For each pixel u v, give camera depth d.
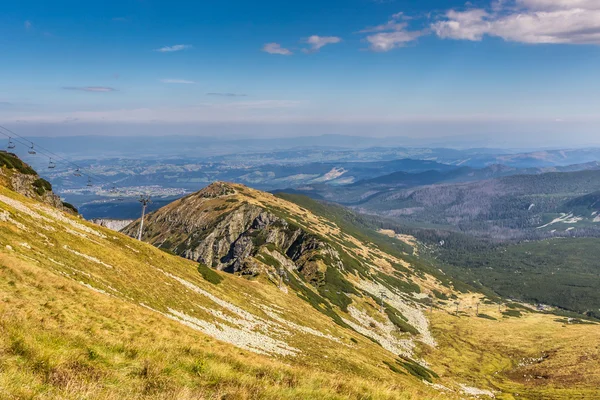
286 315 103.56
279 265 188.12
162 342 26.02
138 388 16.56
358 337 134.38
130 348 21.88
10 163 110.94
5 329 19.02
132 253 80.25
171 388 17.02
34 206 73.06
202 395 16.47
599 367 181.62
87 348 20.38
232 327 67.12
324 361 70.81
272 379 21.36
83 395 14.30
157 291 62.94
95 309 33.12
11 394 13.01
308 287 196.25
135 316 36.41
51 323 23.34
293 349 71.06
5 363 15.34
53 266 45.81
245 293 105.56
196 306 67.62
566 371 179.50
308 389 19.84
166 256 93.12
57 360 17.22
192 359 22.23
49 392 14.04
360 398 20.58
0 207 55.69
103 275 55.03
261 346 62.75
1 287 29.19
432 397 23.05
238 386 18.77
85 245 63.88
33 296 29.91
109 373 17.55
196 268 100.00
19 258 40.47
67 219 77.75
